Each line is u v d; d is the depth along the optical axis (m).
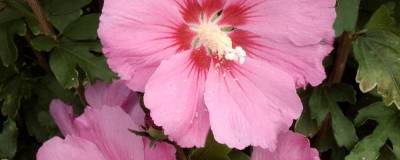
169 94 0.17
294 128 0.22
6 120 0.22
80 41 0.21
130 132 0.18
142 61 0.17
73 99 0.22
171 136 0.17
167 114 0.17
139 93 0.19
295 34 0.18
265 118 0.18
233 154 0.20
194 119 0.17
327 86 0.22
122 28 0.16
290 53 0.18
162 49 0.17
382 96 0.20
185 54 0.17
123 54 0.16
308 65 0.18
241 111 0.18
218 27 0.19
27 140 0.24
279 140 0.19
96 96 0.20
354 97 0.22
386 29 0.20
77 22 0.21
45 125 0.23
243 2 0.18
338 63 0.21
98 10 0.22
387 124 0.21
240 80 0.18
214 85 0.18
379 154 0.21
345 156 0.22
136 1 0.16
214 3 0.18
